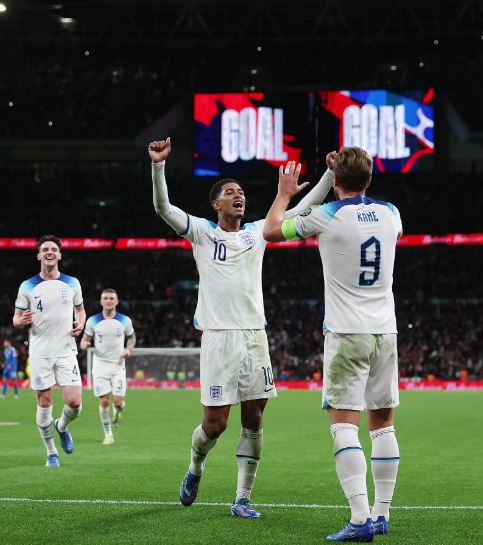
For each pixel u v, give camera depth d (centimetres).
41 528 1536
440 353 9675
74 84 11438
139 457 2816
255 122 10294
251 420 1692
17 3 11094
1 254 11394
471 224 10681
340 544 1377
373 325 1424
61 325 2548
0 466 2552
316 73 11375
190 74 11556
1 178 11544
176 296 11012
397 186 11262
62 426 2625
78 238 10944
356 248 1431
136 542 1412
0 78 11412
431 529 1527
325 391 1444
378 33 11631
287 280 11019
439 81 10662
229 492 2020
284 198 1511
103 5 11288
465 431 3891
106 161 11800
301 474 2395
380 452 1489
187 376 8138
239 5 11262
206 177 10469
